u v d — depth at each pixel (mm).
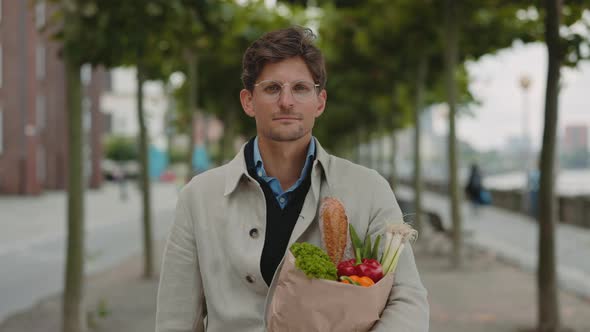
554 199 5199
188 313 1678
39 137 33531
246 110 1688
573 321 5637
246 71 1631
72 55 4766
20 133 29562
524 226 15516
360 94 13984
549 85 5078
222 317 1605
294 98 1568
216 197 1670
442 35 9219
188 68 10742
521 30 8258
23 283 8039
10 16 29203
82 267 5180
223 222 1647
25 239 12938
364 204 1644
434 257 9781
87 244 11969
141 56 5164
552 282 5211
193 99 9438
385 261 1467
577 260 9758
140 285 7602
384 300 1430
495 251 10562
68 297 5121
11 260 10070
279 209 1646
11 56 29469
